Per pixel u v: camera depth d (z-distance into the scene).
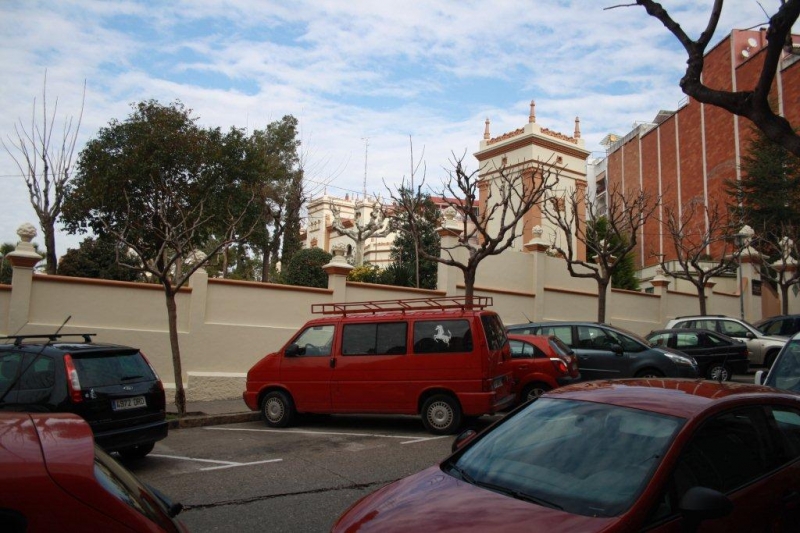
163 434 8.34
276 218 27.84
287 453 9.05
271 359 11.27
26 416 3.11
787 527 3.80
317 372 10.84
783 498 3.81
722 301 26.89
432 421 10.23
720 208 38.75
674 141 46.03
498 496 3.67
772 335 18.69
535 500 3.59
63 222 22.30
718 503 3.19
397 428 10.93
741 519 3.57
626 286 27.09
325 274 20.75
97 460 2.98
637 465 3.58
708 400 4.02
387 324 10.66
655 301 24.27
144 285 13.99
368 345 10.66
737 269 27.95
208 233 24.06
